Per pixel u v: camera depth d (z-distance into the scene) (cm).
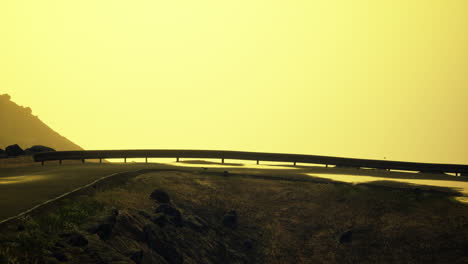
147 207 2688
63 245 1773
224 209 3109
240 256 2650
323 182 3594
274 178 3706
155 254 2131
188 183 3403
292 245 2814
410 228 2770
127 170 3741
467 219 2753
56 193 2550
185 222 2695
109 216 2103
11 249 1669
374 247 2695
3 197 2428
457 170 4447
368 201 3139
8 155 4781
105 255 1756
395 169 4544
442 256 2502
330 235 2867
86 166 4166
